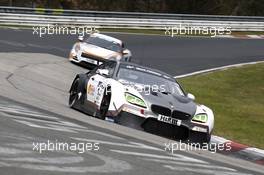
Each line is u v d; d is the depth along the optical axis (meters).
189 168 21.92
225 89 64.06
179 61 81.94
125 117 30.80
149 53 86.75
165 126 30.75
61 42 88.94
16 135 22.14
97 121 31.14
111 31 111.88
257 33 131.38
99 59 68.00
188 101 32.72
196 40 108.19
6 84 44.72
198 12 195.12
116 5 182.50
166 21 122.19
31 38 89.00
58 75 58.91
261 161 33.19
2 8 106.69
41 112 31.00
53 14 110.56
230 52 96.19
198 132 31.30
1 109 29.11
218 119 45.72
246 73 75.31
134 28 119.44
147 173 19.14
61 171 17.34
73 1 173.12
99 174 17.70
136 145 25.25
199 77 70.50
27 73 55.47
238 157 33.78
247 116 49.31
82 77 36.91
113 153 21.84
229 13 198.88
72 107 37.56
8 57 65.06
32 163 17.84
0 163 17.22
